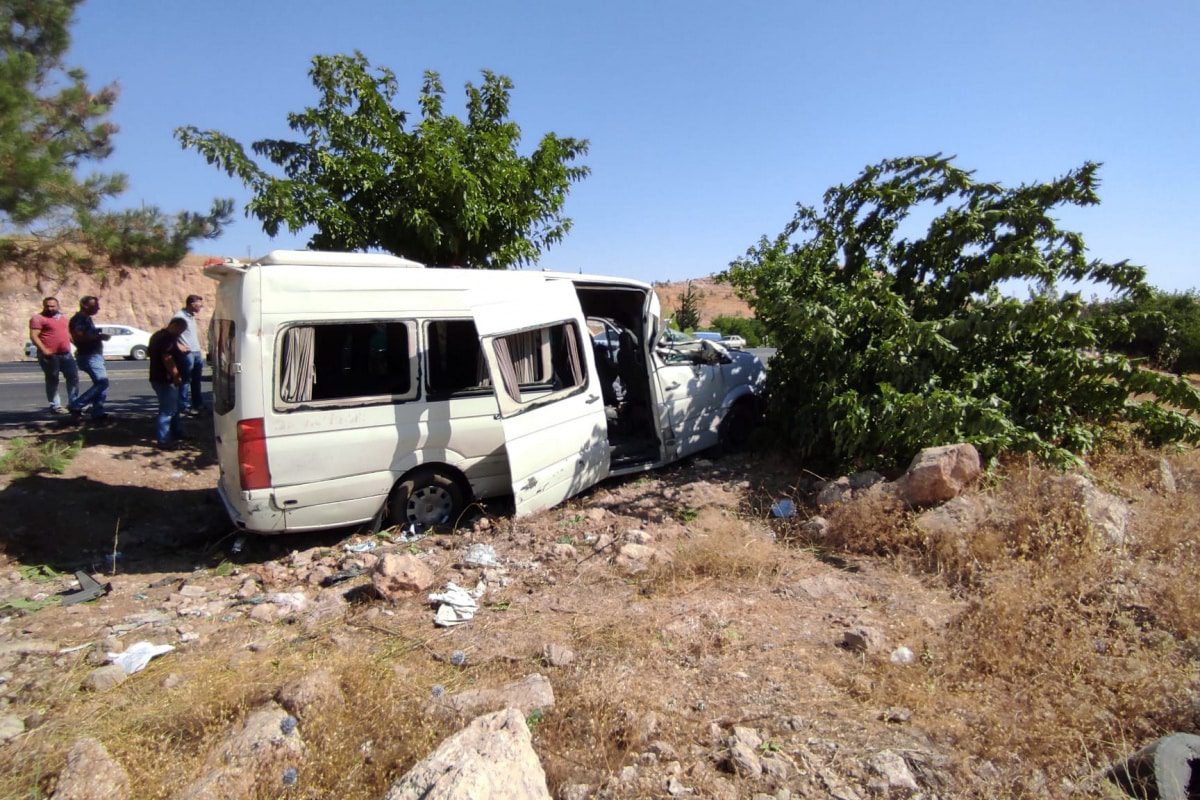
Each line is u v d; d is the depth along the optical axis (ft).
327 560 18.16
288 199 26.30
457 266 29.94
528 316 20.12
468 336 20.29
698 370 25.45
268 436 17.35
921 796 9.18
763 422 27.04
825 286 25.53
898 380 21.50
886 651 12.76
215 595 16.53
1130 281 22.22
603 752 9.89
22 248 30.37
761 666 12.37
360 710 10.77
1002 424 19.39
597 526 19.42
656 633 13.46
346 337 18.52
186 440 29.78
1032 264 21.77
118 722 11.00
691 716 10.96
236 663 12.79
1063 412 21.97
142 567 19.08
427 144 27.02
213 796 8.92
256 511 17.47
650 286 24.04
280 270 17.71
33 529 20.34
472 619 14.43
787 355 24.77
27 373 59.62
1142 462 21.01
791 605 14.74
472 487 20.45
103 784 9.26
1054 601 13.41
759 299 28.09
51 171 28.07
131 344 85.61
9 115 27.48
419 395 19.29
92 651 13.46
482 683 11.93
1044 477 18.04
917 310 25.13
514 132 30.45
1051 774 9.57
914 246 25.66
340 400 18.24
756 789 9.32
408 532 19.43
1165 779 8.81
